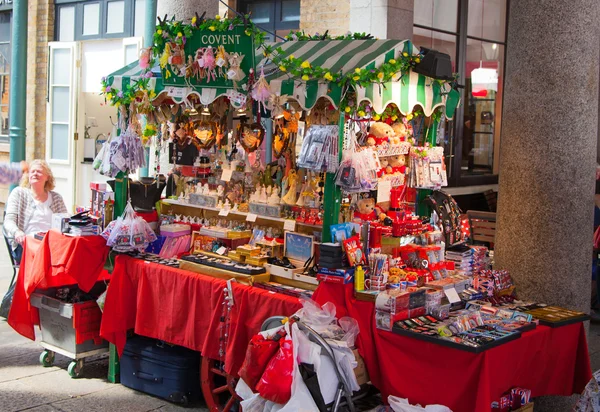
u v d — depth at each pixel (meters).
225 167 6.27
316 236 5.43
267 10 10.42
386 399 4.52
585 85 5.42
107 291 5.90
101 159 6.28
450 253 5.62
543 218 5.50
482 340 4.28
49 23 12.80
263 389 4.08
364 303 4.62
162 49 5.66
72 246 5.91
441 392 4.30
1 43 14.32
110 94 6.12
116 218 6.17
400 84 5.30
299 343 4.21
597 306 8.83
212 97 5.53
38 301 6.29
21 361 6.49
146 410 5.52
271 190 5.89
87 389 5.91
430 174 5.89
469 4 11.12
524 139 5.54
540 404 5.49
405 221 5.44
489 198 11.66
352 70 4.89
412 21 8.97
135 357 5.86
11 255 7.45
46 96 12.98
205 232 5.98
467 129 11.44
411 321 4.57
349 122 5.21
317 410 4.11
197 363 5.67
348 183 4.77
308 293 4.97
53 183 7.37
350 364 4.28
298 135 6.38
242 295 5.09
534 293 5.56
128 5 11.73
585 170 5.50
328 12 9.55
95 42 12.04
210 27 5.35
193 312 5.41
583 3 5.35
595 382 4.13
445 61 5.52
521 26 5.50
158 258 5.96
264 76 5.32
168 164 8.14
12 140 9.55
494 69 11.91
